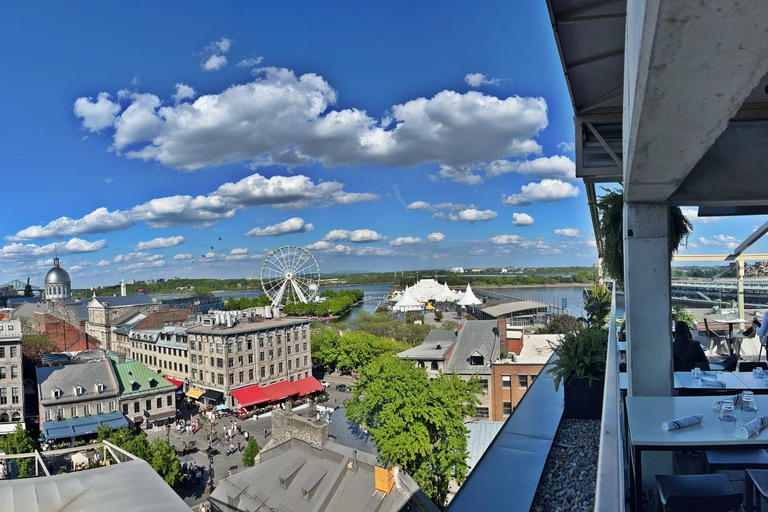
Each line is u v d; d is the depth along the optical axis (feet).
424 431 92.79
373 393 98.89
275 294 500.74
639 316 24.63
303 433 113.60
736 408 18.10
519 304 363.76
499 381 146.61
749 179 22.39
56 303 430.61
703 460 17.43
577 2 22.93
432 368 169.78
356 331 329.72
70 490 37.70
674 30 6.54
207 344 231.09
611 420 9.52
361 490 87.76
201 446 176.35
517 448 24.98
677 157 13.71
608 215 43.83
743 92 8.65
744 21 6.21
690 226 36.17
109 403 191.42
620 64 29.96
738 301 50.16
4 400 182.80
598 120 38.24
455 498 19.75
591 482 21.13
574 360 30.37
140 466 42.55
